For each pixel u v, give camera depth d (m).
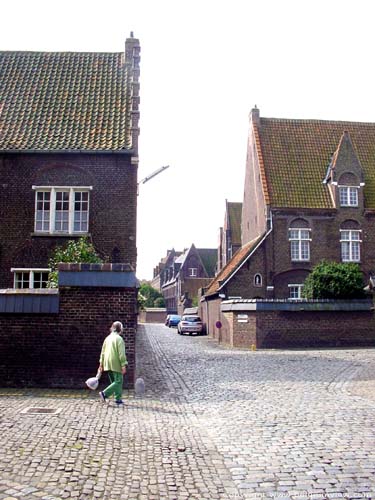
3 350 12.65
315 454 7.29
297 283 35.69
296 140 39.94
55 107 22.16
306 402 11.47
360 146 40.19
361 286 29.50
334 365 19.11
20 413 9.55
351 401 11.59
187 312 62.50
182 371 17.59
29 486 5.84
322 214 36.16
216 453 7.34
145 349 27.92
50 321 12.75
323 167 38.59
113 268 12.88
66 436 7.96
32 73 23.70
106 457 7.00
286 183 37.22
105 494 5.72
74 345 12.71
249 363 20.16
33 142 20.67
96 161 20.89
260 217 37.78
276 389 13.40
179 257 95.94
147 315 84.88
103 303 12.86
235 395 12.49
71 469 6.46
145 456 7.12
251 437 8.27
